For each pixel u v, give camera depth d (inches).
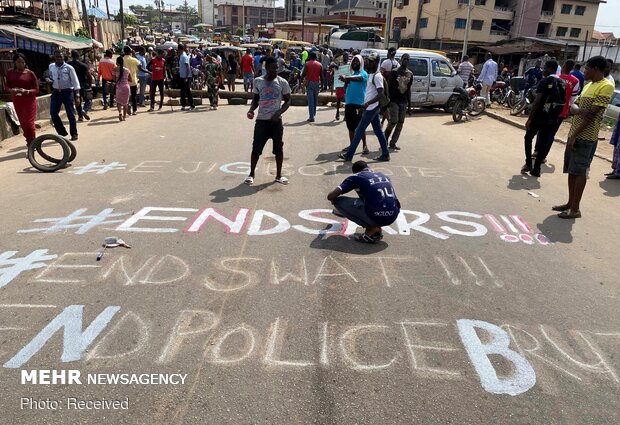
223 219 198.4
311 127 431.5
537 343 122.2
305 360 112.2
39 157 305.7
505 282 153.1
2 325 122.3
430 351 117.1
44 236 177.5
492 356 116.3
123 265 155.5
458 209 219.8
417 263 163.6
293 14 3585.1
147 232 183.2
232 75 719.7
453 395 102.8
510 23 1795.0
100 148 331.9
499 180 270.4
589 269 164.7
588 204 234.2
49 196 225.3
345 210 180.1
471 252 174.4
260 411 96.6
